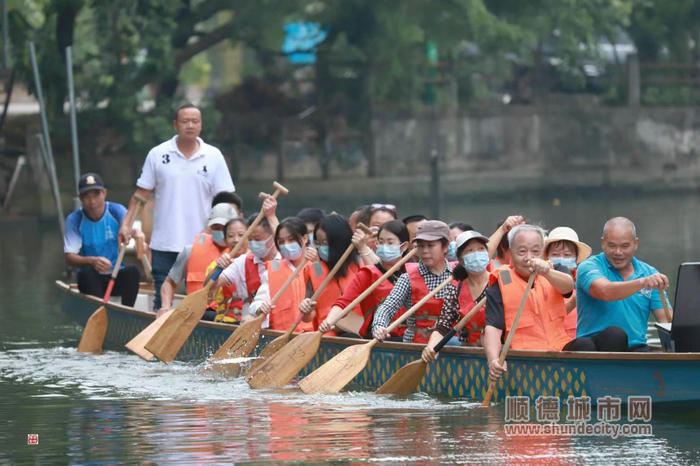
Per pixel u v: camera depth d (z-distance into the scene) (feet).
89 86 189.26
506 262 59.36
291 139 222.89
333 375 54.24
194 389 55.83
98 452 42.57
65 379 58.95
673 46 244.42
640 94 242.99
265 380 55.98
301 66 224.53
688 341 48.65
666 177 241.35
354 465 39.91
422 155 228.43
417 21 205.98
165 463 40.73
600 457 40.57
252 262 64.75
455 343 53.57
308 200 199.82
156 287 74.54
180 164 73.72
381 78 218.59
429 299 54.95
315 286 61.77
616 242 50.83
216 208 69.41
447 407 49.78
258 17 195.21
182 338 63.62
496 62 230.27
